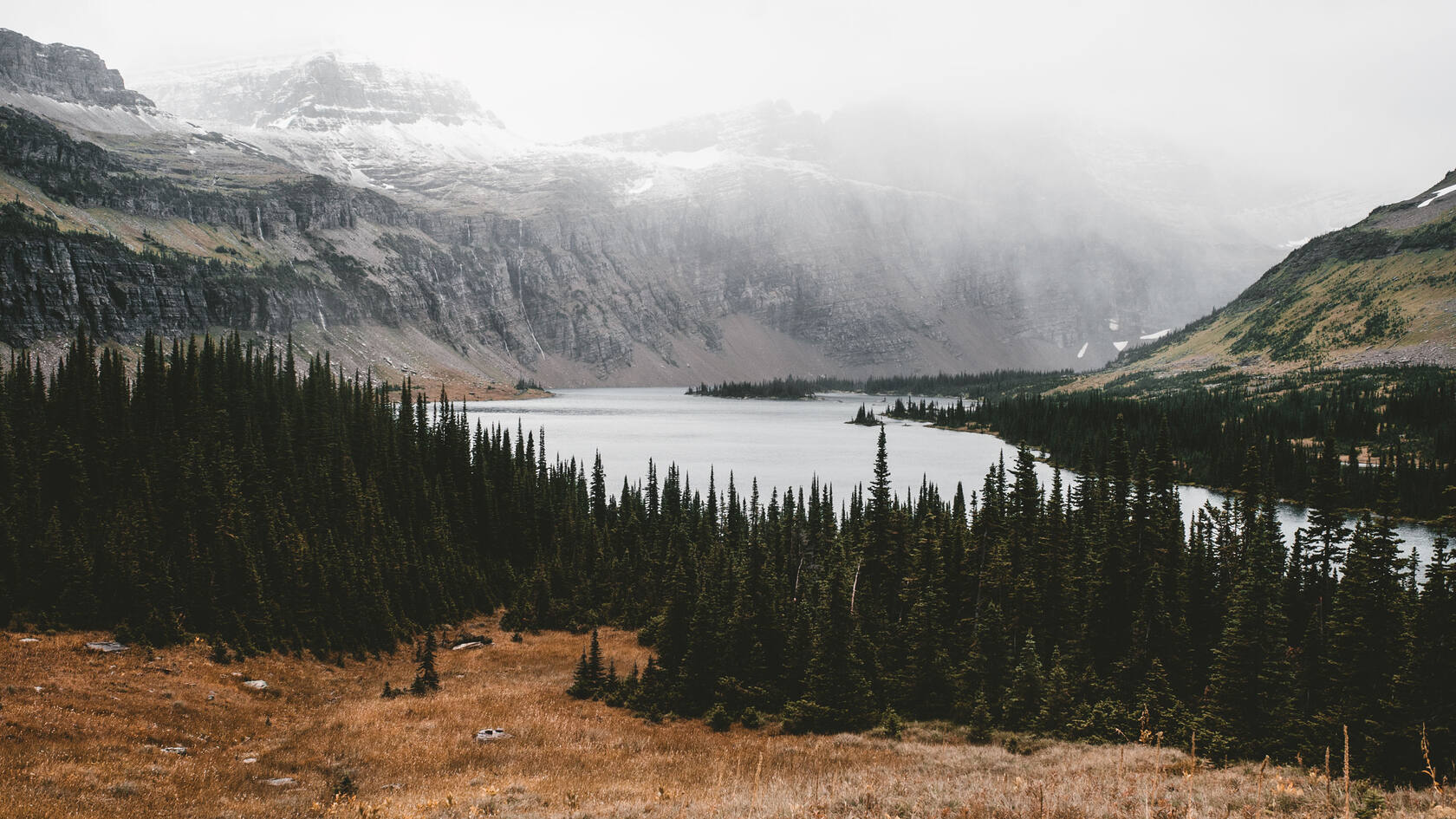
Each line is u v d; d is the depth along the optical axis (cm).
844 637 5353
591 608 8794
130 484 7488
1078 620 5872
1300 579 6372
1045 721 4691
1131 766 3406
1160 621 5234
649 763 4244
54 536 5788
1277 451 17362
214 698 4881
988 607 5719
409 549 8325
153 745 3844
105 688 4503
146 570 5969
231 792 3400
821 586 6981
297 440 10156
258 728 4622
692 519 11800
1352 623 4328
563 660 6975
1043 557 6412
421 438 11925
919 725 4978
